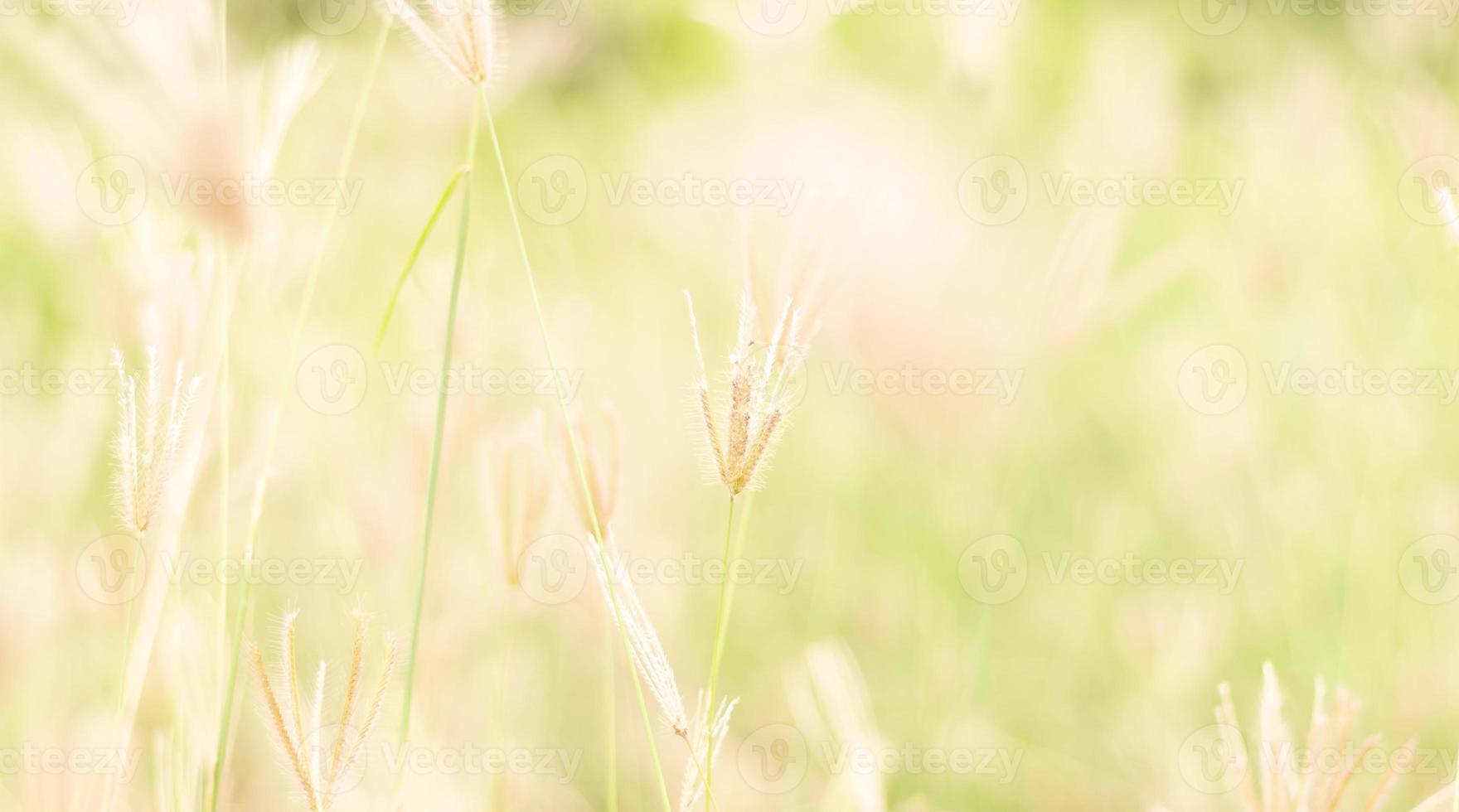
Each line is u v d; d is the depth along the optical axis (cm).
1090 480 267
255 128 168
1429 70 307
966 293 194
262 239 171
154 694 180
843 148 241
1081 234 192
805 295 157
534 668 188
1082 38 374
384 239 313
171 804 167
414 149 349
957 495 221
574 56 432
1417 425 240
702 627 229
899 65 340
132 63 168
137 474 157
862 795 175
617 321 296
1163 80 315
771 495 258
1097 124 307
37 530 188
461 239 161
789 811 187
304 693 177
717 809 159
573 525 184
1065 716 216
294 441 193
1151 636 202
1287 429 258
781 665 216
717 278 302
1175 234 296
